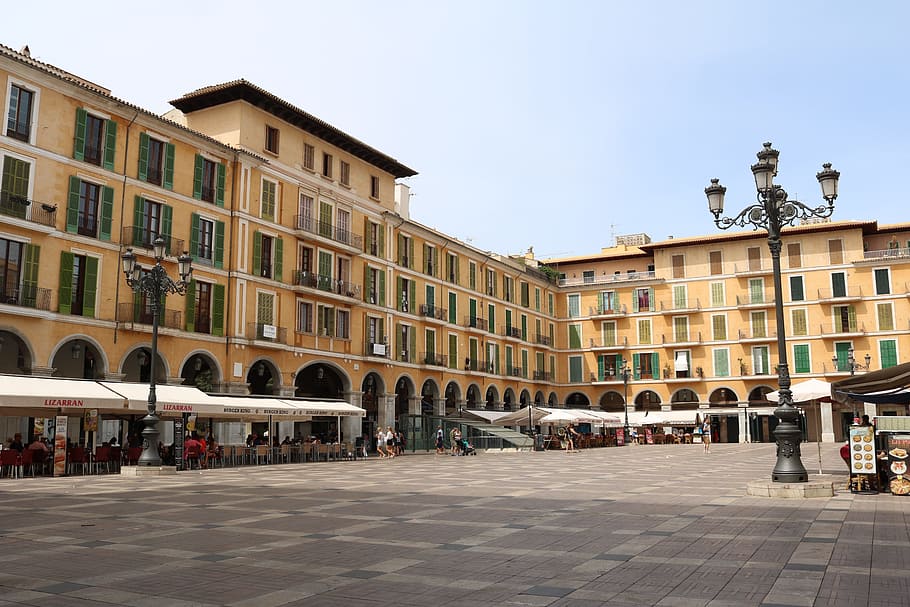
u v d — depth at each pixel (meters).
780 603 6.51
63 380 26.72
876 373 17.00
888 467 15.49
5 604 6.64
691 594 6.87
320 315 43.25
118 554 9.05
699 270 67.75
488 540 9.93
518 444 49.88
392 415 48.69
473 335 58.81
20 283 29.25
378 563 8.43
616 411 70.50
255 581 7.56
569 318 72.62
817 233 64.00
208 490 17.83
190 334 35.38
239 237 38.44
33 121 30.17
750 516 11.94
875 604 6.44
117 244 33.00
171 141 35.81
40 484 19.94
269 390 43.66
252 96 39.59
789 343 63.81
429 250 54.84
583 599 6.73
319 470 26.81
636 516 12.17
